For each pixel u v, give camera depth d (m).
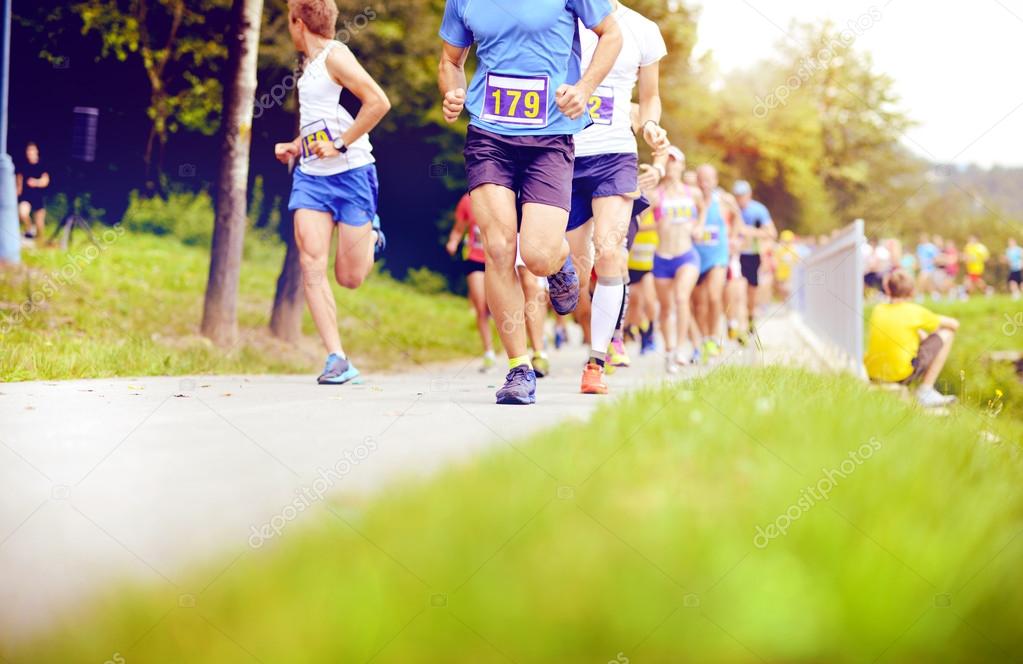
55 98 58.78
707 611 7.54
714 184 37.84
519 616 7.16
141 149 61.16
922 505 9.46
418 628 6.94
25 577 7.53
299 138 23.67
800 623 7.70
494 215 18.14
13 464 11.71
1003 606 8.09
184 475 11.02
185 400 18.92
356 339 50.62
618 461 10.27
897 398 19.19
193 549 8.00
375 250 24.53
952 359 54.44
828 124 151.38
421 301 71.19
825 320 48.50
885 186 154.50
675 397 14.91
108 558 7.87
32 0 57.44
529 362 18.53
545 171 18.19
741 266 50.12
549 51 18.08
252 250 64.31
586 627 7.21
